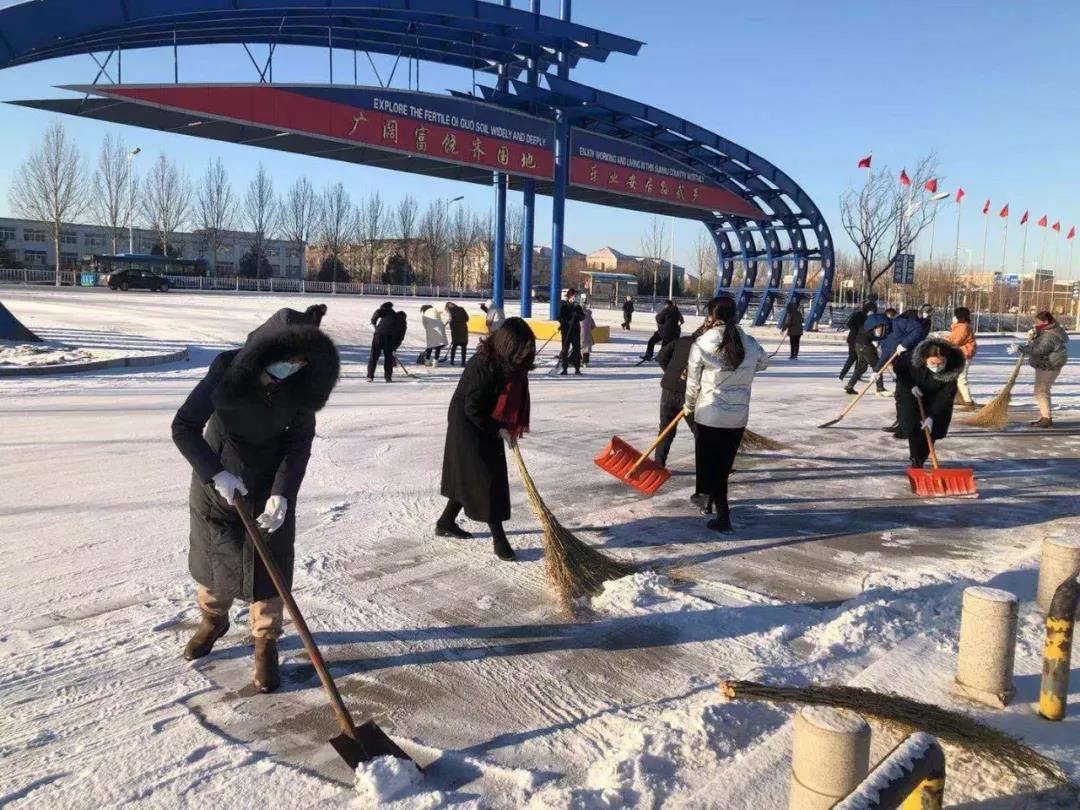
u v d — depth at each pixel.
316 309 7.29
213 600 3.78
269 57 19.45
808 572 5.42
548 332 26.84
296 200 72.50
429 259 81.31
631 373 18.59
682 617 4.56
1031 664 4.09
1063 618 3.48
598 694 3.70
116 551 5.35
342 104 20.86
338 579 5.00
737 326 6.12
